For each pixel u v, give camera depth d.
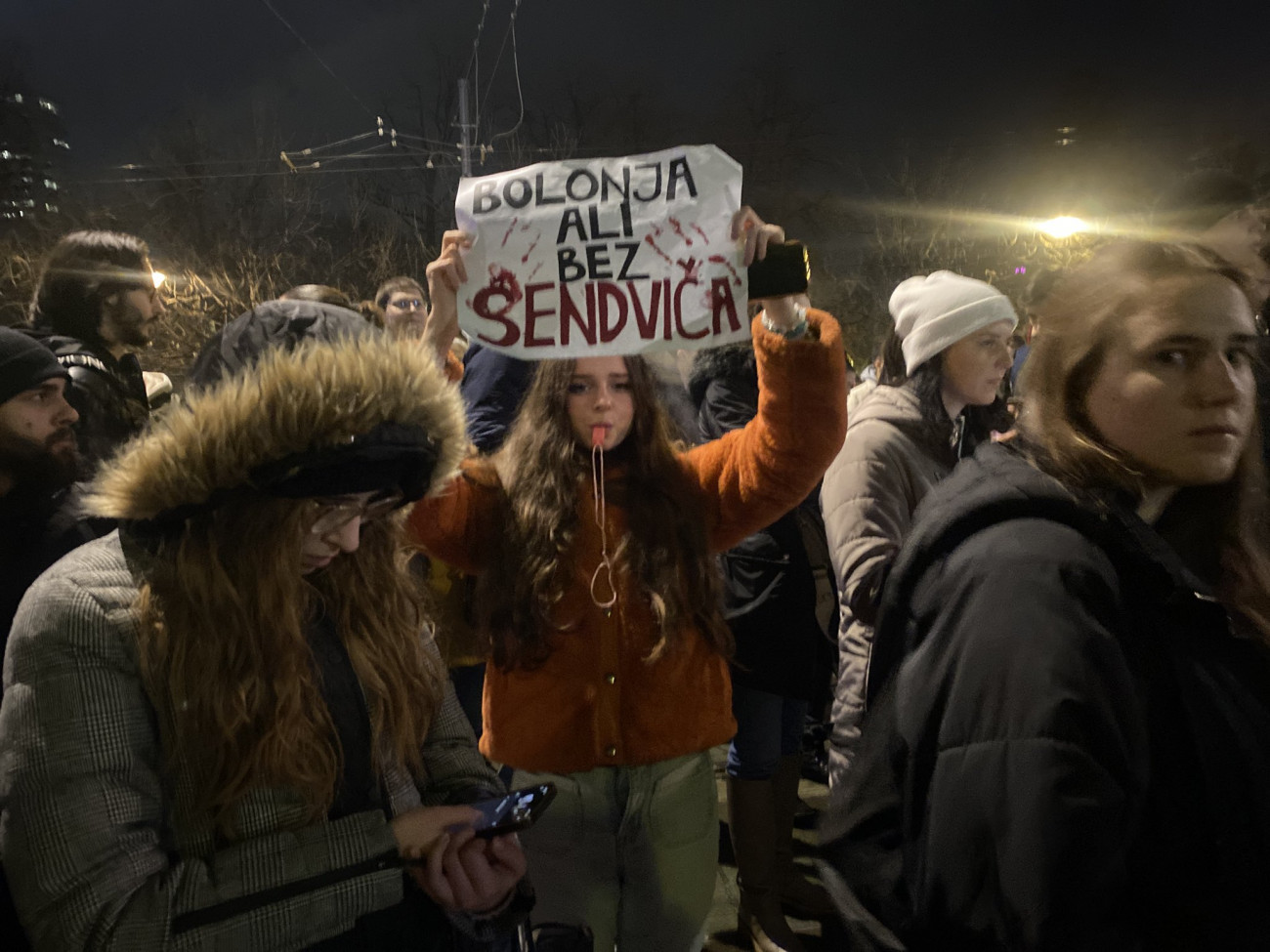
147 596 1.13
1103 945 0.86
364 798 1.26
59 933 1.04
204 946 1.06
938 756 0.96
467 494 1.86
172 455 1.09
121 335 2.74
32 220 21.09
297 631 1.15
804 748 3.62
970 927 0.92
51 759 1.06
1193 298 0.98
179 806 1.13
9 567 1.76
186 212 23.84
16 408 1.81
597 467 1.83
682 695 1.81
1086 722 0.89
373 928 1.19
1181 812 0.92
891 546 2.21
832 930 1.21
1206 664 0.96
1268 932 0.90
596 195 1.72
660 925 1.84
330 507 1.16
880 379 2.50
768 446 1.82
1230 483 1.09
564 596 1.79
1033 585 0.94
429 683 1.40
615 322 1.71
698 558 1.82
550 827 1.80
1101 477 1.01
